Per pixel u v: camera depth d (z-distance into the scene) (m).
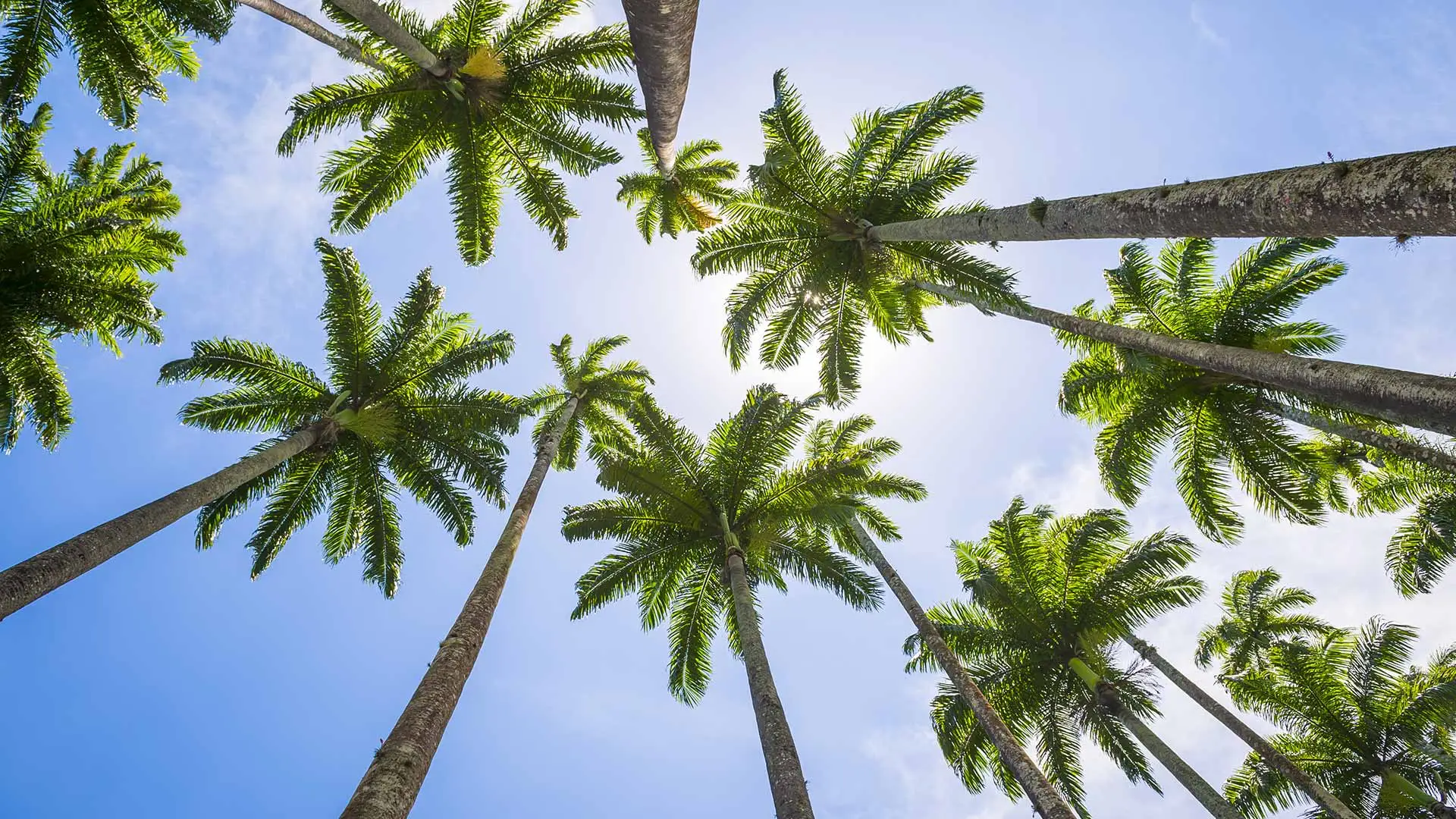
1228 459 17.77
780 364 20.22
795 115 17.98
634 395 20.70
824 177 17.95
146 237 20.17
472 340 20.05
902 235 15.77
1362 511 20.48
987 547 22.42
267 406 18.81
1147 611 19.81
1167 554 19.59
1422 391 9.26
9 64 16.45
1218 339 17.00
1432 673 19.42
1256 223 7.11
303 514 19.03
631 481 18.97
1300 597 23.03
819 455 20.91
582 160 18.62
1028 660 20.41
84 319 19.47
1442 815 17.45
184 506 13.87
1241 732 18.92
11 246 18.25
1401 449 15.05
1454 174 5.34
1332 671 19.94
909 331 19.72
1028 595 20.52
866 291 19.12
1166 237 8.47
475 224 18.80
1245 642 22.36
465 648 9.40
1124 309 17.89
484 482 19.59
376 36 17.09
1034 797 13.52
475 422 19.75
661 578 19.89
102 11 17.03
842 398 20.36
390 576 19.48
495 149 18.91
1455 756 18.59
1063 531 20.95
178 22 17.56
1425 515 19.17
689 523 19.53
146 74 17.73
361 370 19.11
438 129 18.27
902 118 17.53
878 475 20.23
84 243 19.20
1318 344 17.00
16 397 19.14
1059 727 20.20
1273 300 16.30
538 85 18.00
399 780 6.56
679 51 5.42
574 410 23.41
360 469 19.59
